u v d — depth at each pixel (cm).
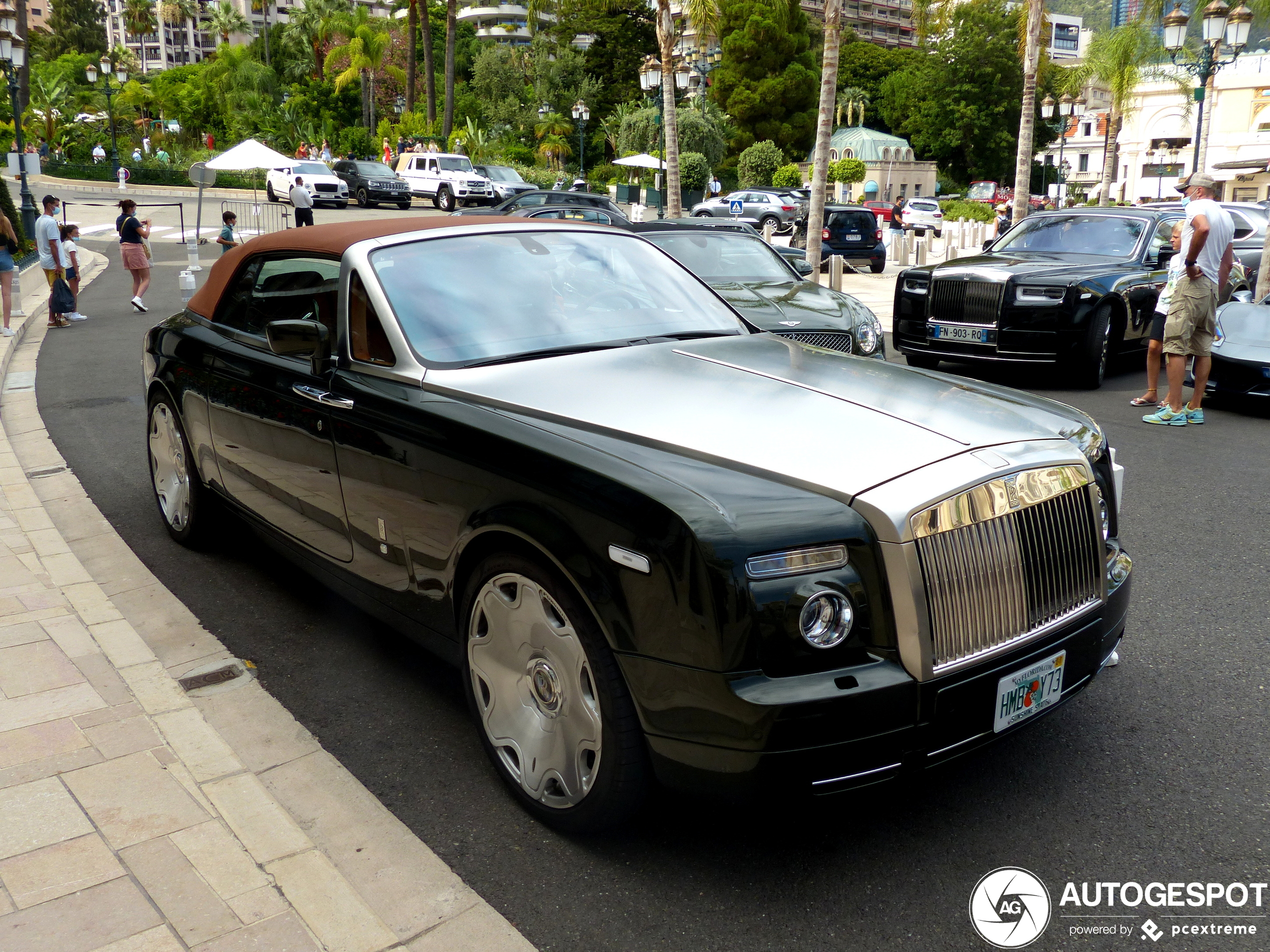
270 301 418
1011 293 960
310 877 254
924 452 261
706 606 230
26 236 2067
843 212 2420
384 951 231
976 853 270
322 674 385
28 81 5712
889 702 236
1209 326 814
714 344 360
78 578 468
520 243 393
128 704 342
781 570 232
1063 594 272
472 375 322
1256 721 339
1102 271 987
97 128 6397
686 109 5575
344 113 7088
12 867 255
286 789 303
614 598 244
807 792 232
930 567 241
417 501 308
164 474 524
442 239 381
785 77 6538
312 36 7969
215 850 263
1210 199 792
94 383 1012
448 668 391
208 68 7925
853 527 240
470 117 6419
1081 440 298
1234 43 1894
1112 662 379
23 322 1384
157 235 2959
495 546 283
